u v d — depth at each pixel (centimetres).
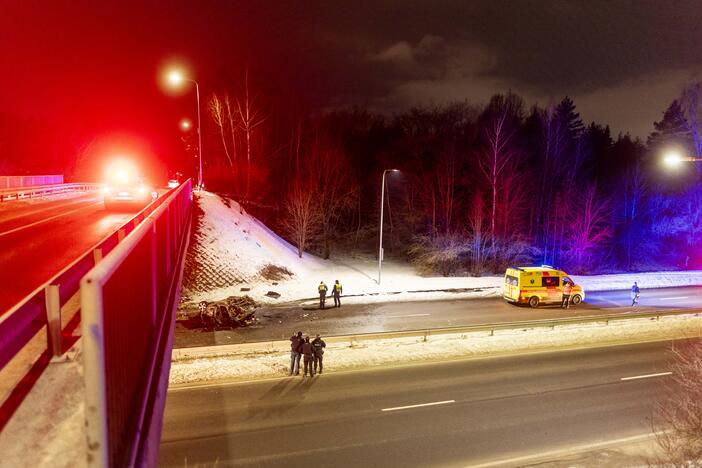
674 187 5944
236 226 4034
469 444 1501
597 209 5438
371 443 1477
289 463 1352
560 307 3462
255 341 2489
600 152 6756
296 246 5103
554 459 1438
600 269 5406
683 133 5922
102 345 221
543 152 5794
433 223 5262
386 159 6019
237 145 5475
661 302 3697
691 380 1858
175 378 1902
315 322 2870
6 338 386
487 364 2211
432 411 1711
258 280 3566
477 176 5488
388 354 2261
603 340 2644
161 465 1319
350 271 4466
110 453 276
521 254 5144
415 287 3884
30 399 323
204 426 1538
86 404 219
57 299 395
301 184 5228
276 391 1823
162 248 726
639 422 1684
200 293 3262
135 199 2777
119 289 314
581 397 1880
